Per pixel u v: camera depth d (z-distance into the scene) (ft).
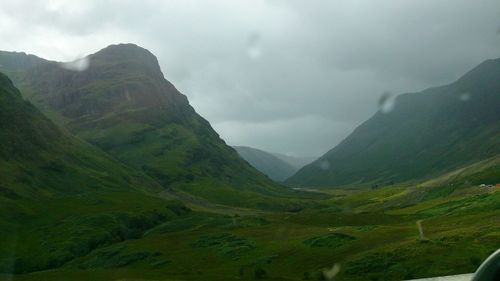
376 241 219.00
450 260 157.99
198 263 241.96
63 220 424.05
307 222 354.13
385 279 157.99
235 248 261.03
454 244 176.96
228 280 174.40
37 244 343.87
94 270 239.09
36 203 482.69
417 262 166.30
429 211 339.16
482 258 153.48
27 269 292.20
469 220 236.63
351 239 233.76
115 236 385.09
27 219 422.00
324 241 238.48
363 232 251.39
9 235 359.25
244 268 214.90
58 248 332.19
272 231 312.50
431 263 160.04
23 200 482.69
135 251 288.51
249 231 321.93
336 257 205.46
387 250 186.60
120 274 205.67
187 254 267.80
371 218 347.15
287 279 174.29
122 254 285.43
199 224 405.39
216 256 254.06
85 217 422.41
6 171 532.32
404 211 385.50
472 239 180.75
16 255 308.81
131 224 428.56
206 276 188.85
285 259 222.89
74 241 348.18
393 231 240.32
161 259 259.60
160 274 201.67
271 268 209.77
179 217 497.05
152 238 341.00
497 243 168.25
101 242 362.74
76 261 303.68
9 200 457.68
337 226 317.63
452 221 247.91
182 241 312.09
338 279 169.99
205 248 279.90
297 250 234.38
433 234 204.44
